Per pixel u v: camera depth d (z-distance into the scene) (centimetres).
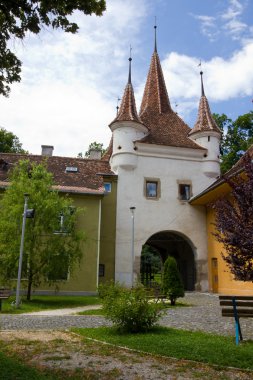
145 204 2641
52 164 2700
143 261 5131
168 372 534
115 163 2681
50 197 1772
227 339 758
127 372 534
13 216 1692
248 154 811
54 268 1681
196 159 2805
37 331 866
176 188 2719
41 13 655
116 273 2488
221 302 755
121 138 2697
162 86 3403
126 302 858
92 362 584
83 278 2214
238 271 750
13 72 693
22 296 1962
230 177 822
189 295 2255
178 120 3144
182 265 3159
